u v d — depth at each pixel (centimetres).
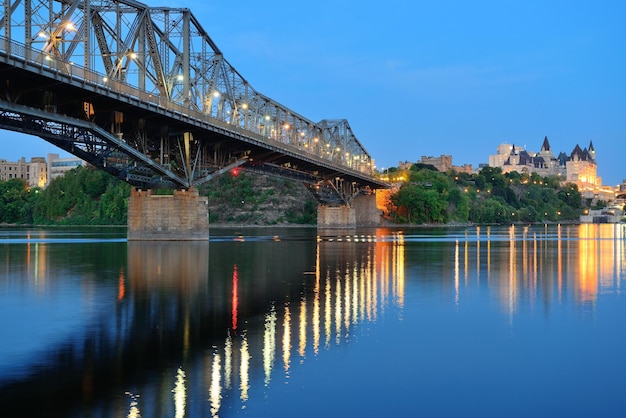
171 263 5759
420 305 3438
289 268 5378
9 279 4494
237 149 10588
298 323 2930
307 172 15212
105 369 2164
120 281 4406
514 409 1847
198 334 2689
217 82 10156
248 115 12031
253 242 9762
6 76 5434
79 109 6644
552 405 1878
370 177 19262
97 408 1803
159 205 9125
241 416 1766
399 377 2116
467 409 1842
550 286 4259
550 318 3073
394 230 17138
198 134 9044
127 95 6681
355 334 2705
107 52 7444
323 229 17838
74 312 3188
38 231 14662
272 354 2373
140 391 1947
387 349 2456
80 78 5900
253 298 3656
